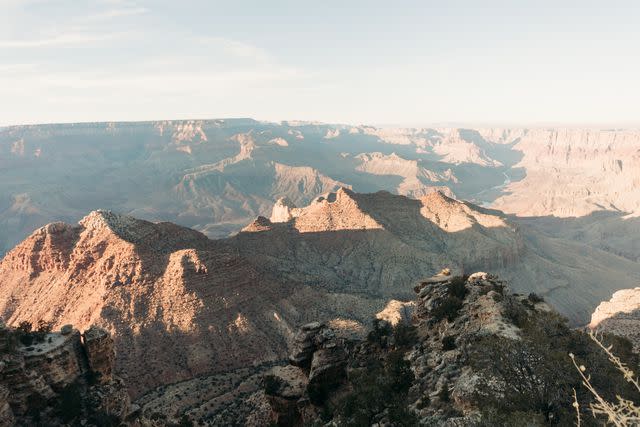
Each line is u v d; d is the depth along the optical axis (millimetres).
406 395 48969
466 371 45594
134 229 170750
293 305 166500
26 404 53250
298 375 65438
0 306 159375
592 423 29359
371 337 77438
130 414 65250
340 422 44688
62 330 62156
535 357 34750
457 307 64625
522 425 27672
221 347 136625
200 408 106438
